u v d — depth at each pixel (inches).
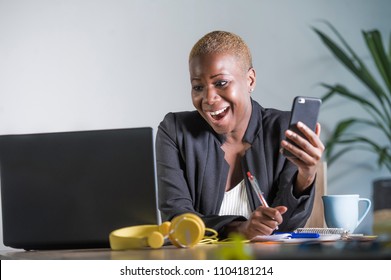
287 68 136.2
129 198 47.9
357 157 136.9
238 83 63.0
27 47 136.4
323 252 34.5
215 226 55.2
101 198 48.2
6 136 49.4
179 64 135.3
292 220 57.3
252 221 52.9
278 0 136.4
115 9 135.8
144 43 135.3
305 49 136.5
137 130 47.8
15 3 137.0
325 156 131.8
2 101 136.4
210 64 61.7
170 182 63.7
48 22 136.3
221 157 65.0
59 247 49.4
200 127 66.1
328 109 136.9
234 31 135.8
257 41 136.0
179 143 65.5
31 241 49.2
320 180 76.3
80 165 48.4
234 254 34.5
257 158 64.6
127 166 47.9
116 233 47.0
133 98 135.0
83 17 136.0
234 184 65.9
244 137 65.3
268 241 51.7
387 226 33.7
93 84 135.4
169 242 53.2
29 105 135.9
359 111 137.3
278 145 65.2
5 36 136.9
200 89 63.3
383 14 139.1
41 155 48.9
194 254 41.0
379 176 136.7
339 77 136.9
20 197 49.2
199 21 135.5
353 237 51.7
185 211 60.2
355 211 57.1
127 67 135.3
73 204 48.5
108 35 135.5
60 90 135.6
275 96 135.6
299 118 52.7
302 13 136.9
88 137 48.4
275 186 64.7
